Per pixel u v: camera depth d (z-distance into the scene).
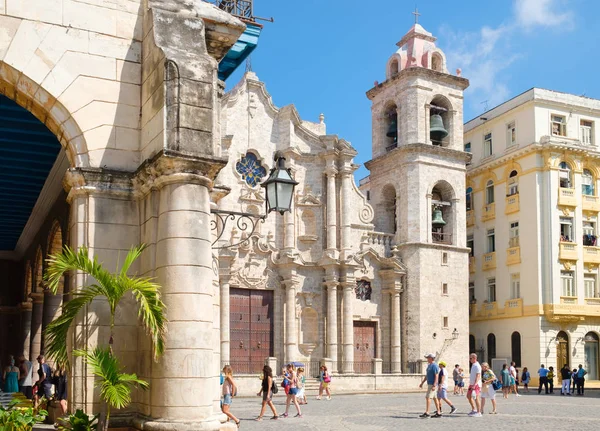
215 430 10.79
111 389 10.31
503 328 53.50
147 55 12.34
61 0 12.15
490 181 56.59
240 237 45.53
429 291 49.09
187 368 10.82
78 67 12.16
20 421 11.51
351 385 43.66
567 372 41.91
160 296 11.04
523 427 21.31
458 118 52.69
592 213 53.25
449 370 48.84
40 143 17.05
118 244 12.01
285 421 23.62
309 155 49.00
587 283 52.50
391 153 51.34
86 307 11.52
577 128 54.16
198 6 12.96
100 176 11.98
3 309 33.59
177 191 11.23
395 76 52.12
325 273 47.78
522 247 52.34
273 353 46.00
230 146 46.25
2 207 23.88
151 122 11.91
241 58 16.31
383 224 52.88
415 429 20.73
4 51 11.62
